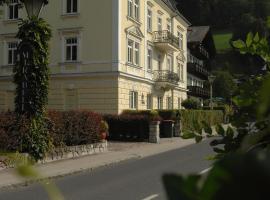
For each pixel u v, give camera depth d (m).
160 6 41.06
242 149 1.46
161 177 0.84
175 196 0.81
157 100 39.62
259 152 0.81
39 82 15.94
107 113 31.38
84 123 19.20
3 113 15.63
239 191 0.77
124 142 26.73
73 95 32.47
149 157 19.23
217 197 0.79
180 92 47.09
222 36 80.56
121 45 32.00
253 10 77.00
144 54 36.78
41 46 16.06
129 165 16.47
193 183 0.81
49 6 33.09
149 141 26.91
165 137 30.31
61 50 32.72
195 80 65.06
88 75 31.86
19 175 0.86
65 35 32.72
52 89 32.81
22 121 15.41
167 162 17.02
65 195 10.27
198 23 84.75
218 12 82.81
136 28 34.59
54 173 13.66
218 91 63.03
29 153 15.16
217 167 0.80
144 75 36.59
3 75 34.47
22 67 15.93
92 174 14.12
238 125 1.96
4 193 10.82
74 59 32.53
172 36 40.56
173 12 44.59
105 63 31.58
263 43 2.32
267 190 0.76
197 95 60.59
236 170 0.78
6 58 34.59
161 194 10.17
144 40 36.81
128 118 27.73
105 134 20.98
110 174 14.03
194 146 24.53
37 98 15.84
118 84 31.42
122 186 11.45
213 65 74.56
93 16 32.03
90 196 10.11
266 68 2.29
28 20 16.05
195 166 15.39
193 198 0.80
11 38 34.38
